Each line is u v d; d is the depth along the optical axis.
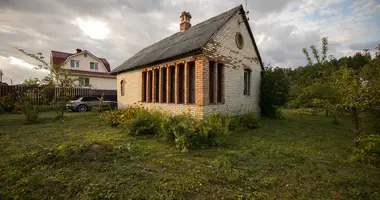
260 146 4.75
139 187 2.53
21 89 13.59
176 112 7.92
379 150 3.88
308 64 16.09
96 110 12.27
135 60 12.35
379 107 4.04
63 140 5.13
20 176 2.79
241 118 7.94
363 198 2.34
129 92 11.87
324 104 6.33
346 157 3.91
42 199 2.22
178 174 3.00
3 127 7.10
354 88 4.31
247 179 2.83
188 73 7.57
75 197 2.27
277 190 2.52
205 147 4.66
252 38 10.11
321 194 2.42
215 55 7.47
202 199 2.27
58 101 9.78
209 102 7.52
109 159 3.60
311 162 3.59
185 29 12.27
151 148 4.53
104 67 26.27
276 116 10.25
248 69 9.87
